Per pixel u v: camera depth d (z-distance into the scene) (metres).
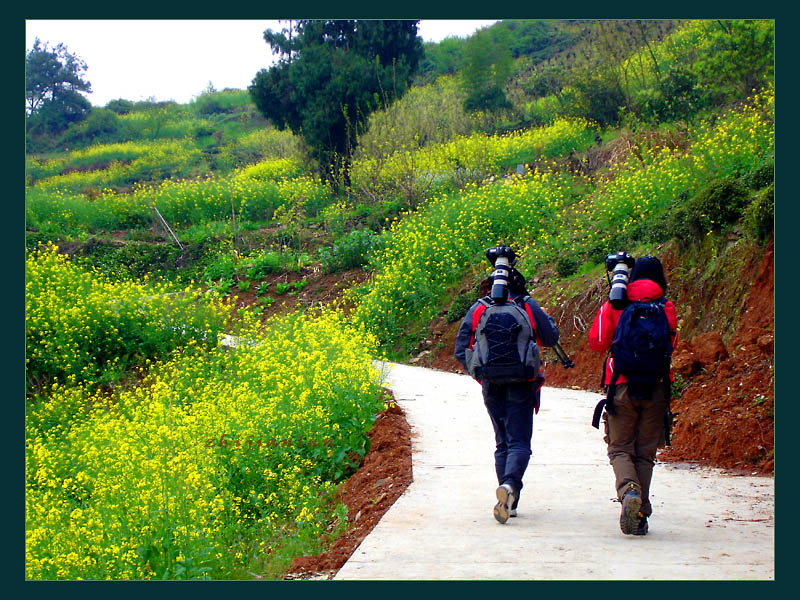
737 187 11.84
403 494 6.95
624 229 16.27
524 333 6.18
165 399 11.06
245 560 6.75
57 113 60.75
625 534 5.64
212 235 28.88
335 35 34.97
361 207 28.45
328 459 8.91
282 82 34.19
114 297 17.75
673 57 25.38
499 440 6.45
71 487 9.07
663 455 8.34
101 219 31.52
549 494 6.91
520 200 20.58
